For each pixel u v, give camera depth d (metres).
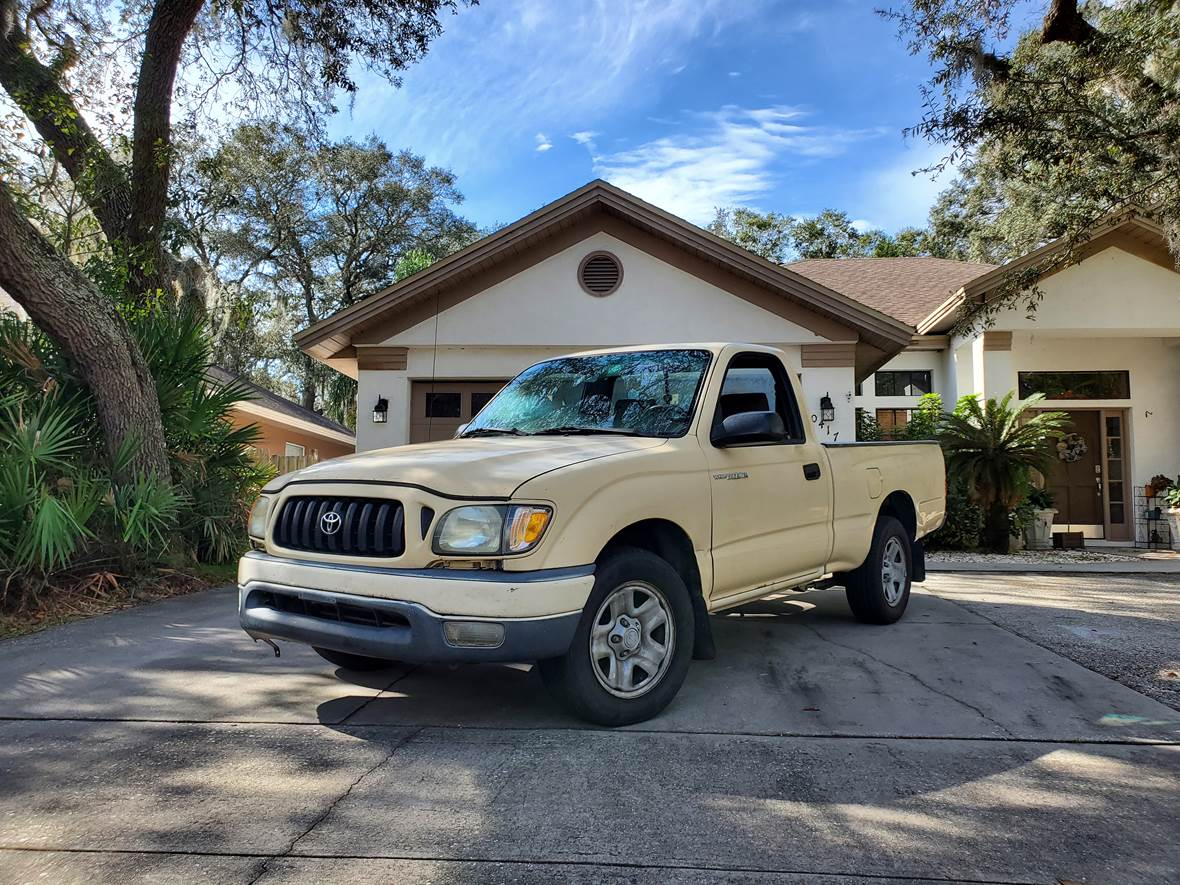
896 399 15.33
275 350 31.31
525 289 11.89
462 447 4.09
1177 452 13.70
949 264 19.31
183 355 8.70
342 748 3.41
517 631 3.19
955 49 9.02
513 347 11.92
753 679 4.47
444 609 3.20
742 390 4.81
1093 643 5.36
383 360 11.97
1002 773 3.16
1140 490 13.53
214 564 8.77
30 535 6.15
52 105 9.38
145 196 9.98
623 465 3.72
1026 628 5.86
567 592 3.30
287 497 3.84
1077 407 13.98
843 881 2.36
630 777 3.10
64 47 9.85
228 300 14.74
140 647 5.25
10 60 9.13
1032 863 2.46
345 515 3.56
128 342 7.68
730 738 3.53
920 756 3.33
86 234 11.02
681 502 3.93
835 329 11.66
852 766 3.22
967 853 2.52
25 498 6.29
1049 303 12.60
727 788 3.00
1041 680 4.45
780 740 3.51
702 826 2.70
